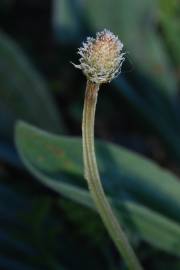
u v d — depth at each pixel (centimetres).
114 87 51
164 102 54
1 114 52
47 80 65
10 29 72
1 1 73
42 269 43
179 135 53
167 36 56
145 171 40
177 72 55
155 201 39
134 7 56
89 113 26
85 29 55
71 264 44
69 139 38
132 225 37
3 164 52
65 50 55
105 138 60
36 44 70
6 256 44
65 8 55
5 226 45
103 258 44
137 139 60
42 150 38
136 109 52
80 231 43
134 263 30
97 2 55
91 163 27
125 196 39
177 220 39
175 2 55
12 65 52
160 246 38
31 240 44
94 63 25
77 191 35
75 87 65
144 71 54
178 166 57
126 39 55
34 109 52
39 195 48
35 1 74
